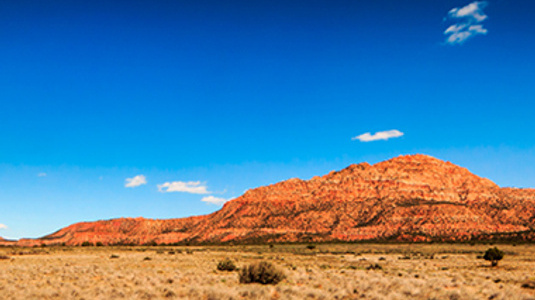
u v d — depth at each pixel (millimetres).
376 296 26844
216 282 35031
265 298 26500
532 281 37188
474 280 38094
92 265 54438
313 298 27281
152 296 26688
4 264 56344
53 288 30078
